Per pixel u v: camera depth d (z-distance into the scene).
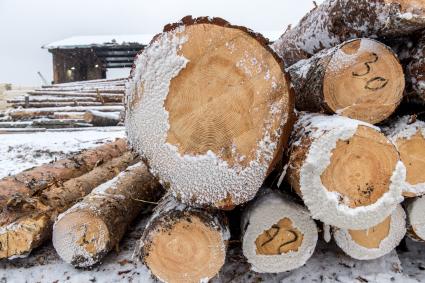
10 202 2.96
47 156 7.50
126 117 2.27
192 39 2.06
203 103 2.11
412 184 2.58
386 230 2.70
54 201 3.26
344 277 2.72
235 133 2.13
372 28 2.54
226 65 2.09
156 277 2.53
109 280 2.77
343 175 2.10
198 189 2.19
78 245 2.83
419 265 3.01
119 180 3.54
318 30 3.11
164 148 2.16
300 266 2.60
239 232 2.74
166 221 2.33
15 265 2.99
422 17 2.31
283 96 2.15
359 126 2.07
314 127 2.26
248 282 2.69
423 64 2.52
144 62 2.15
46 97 14.12
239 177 2.16
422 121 2.65
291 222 2.50
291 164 2.28
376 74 2.46
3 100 16.78
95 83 16.64
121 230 3.12
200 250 2.32
